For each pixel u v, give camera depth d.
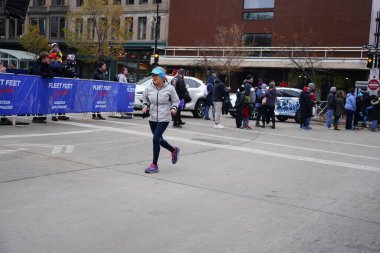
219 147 10.33
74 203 5.13
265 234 4.45
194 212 5.06
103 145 9.42
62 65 13.42
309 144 12.27
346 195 6.34
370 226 4.92
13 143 8.76
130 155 8.50
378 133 18.62
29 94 11.73
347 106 19.41
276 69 35.91
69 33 40.97
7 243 3.85
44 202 5.09
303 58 31.88
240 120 15.37
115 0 45.09
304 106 17.23
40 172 6.55
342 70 32.62
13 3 9.92
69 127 11.88
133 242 4.04
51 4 49.34
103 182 6.23
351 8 34.19
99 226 4.41
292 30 36.66
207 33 40.62
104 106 14.62
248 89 15.26
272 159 9.16
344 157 10.12
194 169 7.60
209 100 17.77
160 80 7.09
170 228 4.47
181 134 12.22
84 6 39.38
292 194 6.21
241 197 5.87
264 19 38.03
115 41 40.59
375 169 8.68
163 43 42.78
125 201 5.34
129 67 44.50
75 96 13.40
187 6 41.56
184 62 37.41
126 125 13.29
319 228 4.75
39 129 11.05
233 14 39.44
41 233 4.13
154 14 43.34
